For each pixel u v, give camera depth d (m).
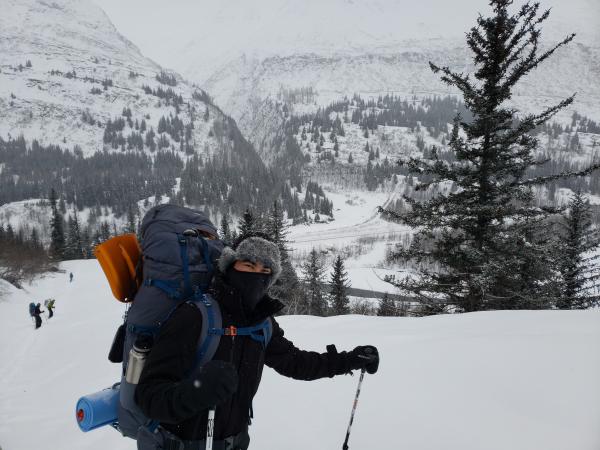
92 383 9.79
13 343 19.98
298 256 94.94
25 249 61.16
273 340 1.99
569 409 3.29
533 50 11.92
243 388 1.66
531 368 4.16
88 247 98.31
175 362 1.47
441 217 12.89
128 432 1.75
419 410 3.69
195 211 1.93
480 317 7.82
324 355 2.17
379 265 78.88
